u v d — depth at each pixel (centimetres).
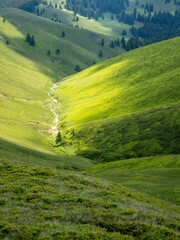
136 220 2208
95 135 11512
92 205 2484
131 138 10506
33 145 10550
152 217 2322
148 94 13675
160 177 6069
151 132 10369
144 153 9638
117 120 11900
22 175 3250
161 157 8062
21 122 13162
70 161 9331
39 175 3328
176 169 6644
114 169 7925
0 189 2720
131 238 1938
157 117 10969
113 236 1925
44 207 2380
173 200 4494
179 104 11450
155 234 2034
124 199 2800
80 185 3108
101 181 3634
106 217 2220
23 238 1847
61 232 1870
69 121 14150
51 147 11612
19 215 2142
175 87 13250
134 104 13300
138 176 6266
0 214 2161
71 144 11625
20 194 2661
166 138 9850
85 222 2142
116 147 10438
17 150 8294
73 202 2520
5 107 14525
